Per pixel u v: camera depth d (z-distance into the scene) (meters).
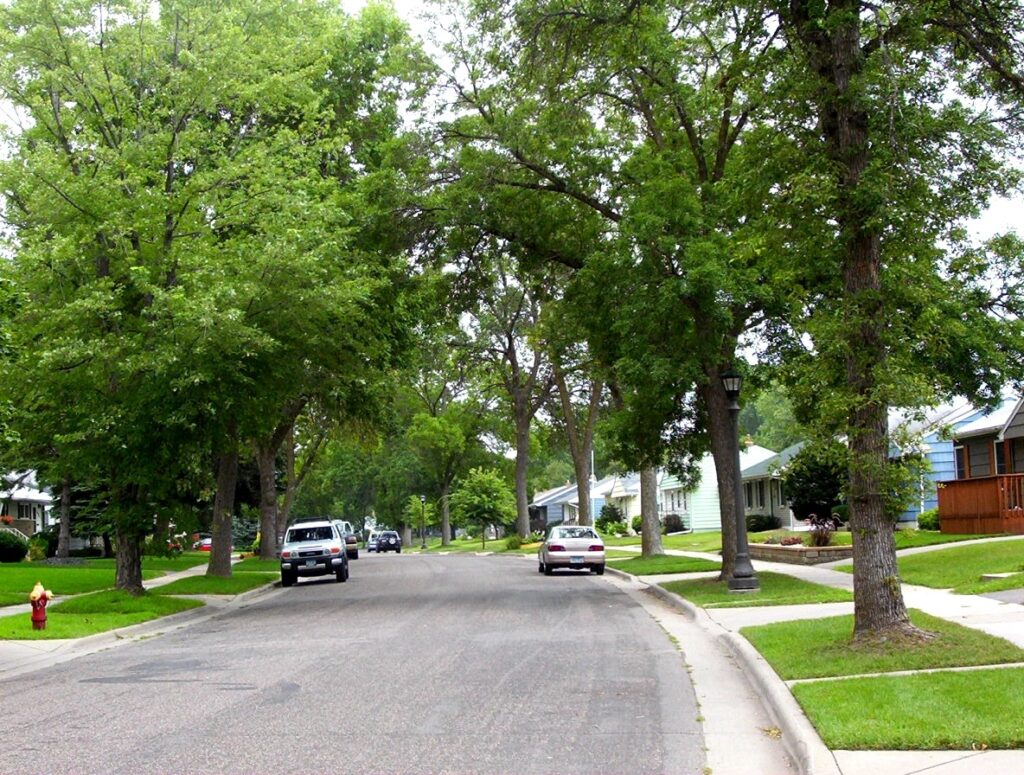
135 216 22.72
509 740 8.60
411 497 82.62
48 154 21.86
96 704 11.06
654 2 18.20
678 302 20.84
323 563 32.81
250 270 22.42
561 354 30.53
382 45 33.72
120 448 22.38
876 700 8.70
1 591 27.06
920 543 25.97
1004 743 7.28
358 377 29.97
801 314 14.21
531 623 17.77
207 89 23.89
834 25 11.95
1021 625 12.53
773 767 7.72
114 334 22.03
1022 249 20.66
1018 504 26.14
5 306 15.13
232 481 33.91
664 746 8.36
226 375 22.83
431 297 27.58
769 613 17.30
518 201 25.06
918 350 15.14
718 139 24.73
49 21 22.91
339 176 32.16
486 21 19.84
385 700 10.59
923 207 12.50
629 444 26.66
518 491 58.84
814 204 11.97
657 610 20.20
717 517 62.41
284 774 7.62
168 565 44.47
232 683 12.13
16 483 45.69
